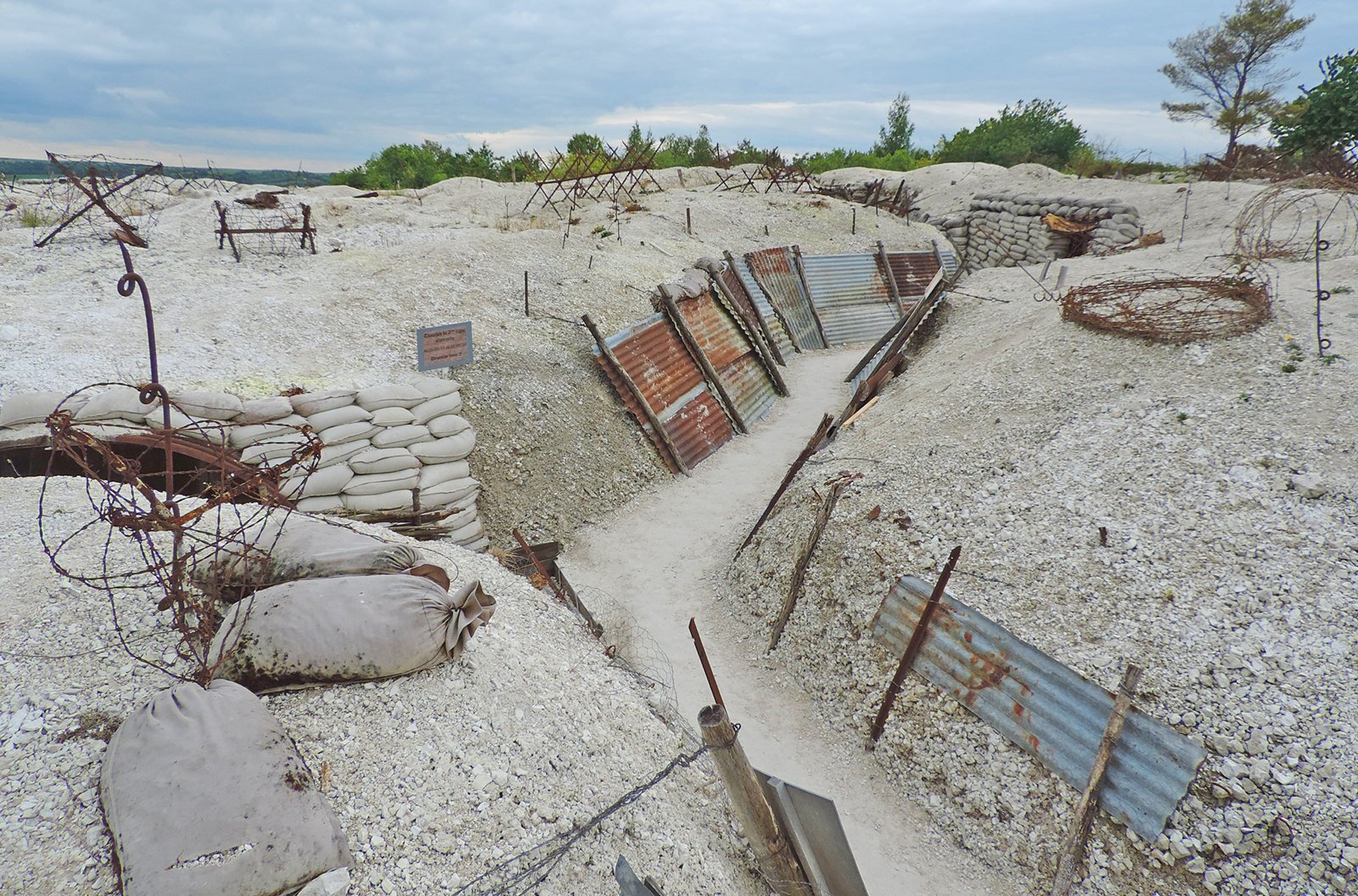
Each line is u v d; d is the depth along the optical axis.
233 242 16.02
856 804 7.45
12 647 5.60
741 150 41.97
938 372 14.89
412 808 5.11
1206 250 18.66
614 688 7.36
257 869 4.20
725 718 4.41
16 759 4.80
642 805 5.82
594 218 25.22
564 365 14.59
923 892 6.55
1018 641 7.42
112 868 4.23
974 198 29.08
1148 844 6.04
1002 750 7.12
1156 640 7.03
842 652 8.87
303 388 10.77
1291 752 5.98
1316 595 6.98
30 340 10.98
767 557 10.94
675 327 16.84
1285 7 34.56
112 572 6.55
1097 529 8.38
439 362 12.10
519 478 12.60
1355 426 8.63
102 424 8.83
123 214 18.56
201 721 4.83
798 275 22.69
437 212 23.25
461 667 6.38
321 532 6.86
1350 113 26.81
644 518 13.27
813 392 18.97
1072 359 12.03
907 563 8.94
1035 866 6.48
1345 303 11.98
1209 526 7.97
